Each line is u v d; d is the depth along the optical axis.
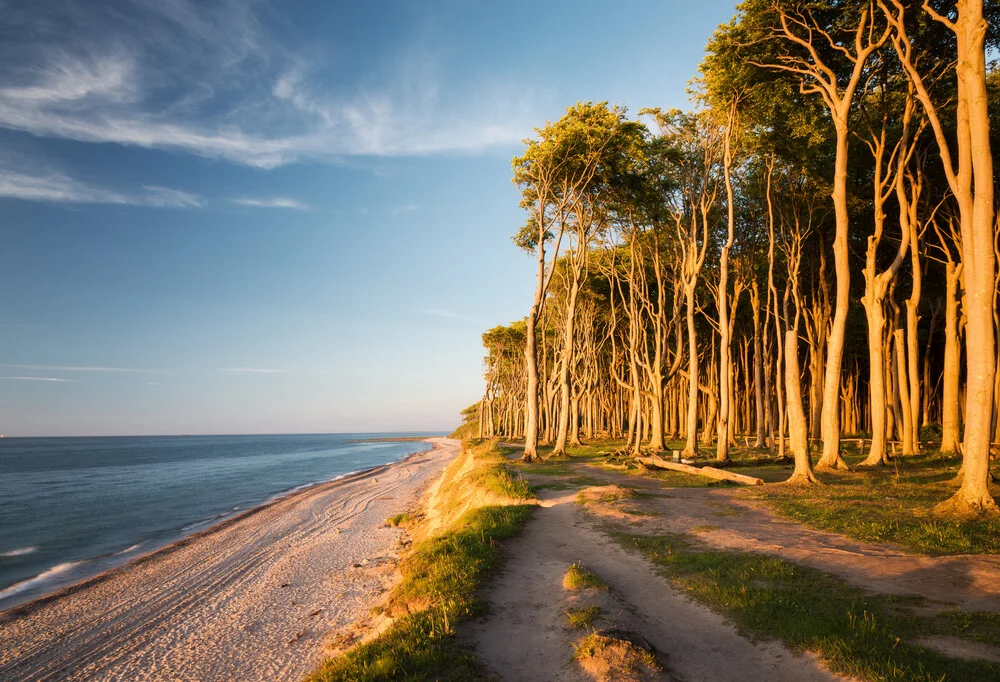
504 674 6.04
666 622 7.30
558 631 7.14
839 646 6.00
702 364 49.09
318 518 25.31
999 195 22.03
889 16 16.55
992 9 17.02
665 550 10.54
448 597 8.59
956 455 21.08
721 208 31.39
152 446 159.62
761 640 6.54
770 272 27.72
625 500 15.50
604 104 28.33
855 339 39.53
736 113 24.58
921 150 23.39
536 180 31.19
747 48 21.12
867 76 21.11
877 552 9.51
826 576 8.31
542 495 18.22
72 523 26.88
